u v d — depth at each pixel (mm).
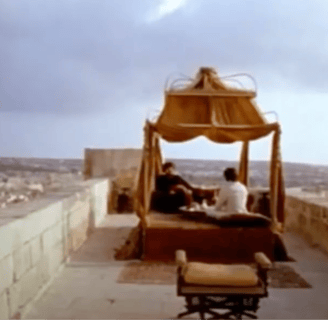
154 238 8172
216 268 4957
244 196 8523
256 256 5059
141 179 8344
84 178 16172
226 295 4719
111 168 16078
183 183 10539
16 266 5023
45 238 6391
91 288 6422
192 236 8148
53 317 5234
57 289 6359
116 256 8336
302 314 5406
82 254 8703
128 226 12633
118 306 5664
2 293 4543
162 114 9195
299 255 8859
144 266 7738
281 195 8406
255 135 8469
